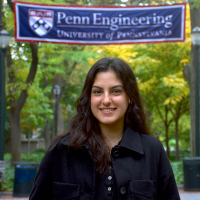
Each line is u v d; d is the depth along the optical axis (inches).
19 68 452.1
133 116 70.3
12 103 459.2
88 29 319.3
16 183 302.0
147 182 62.8
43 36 315.0
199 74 379.9
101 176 63.2
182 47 543.5
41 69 563.5
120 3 414.0
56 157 64.9
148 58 522.6
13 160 459.2
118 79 65.6
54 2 398.6
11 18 428.1
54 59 549.6
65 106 1023.6
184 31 317.1
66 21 317.4
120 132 68.9
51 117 716.0
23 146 1171.3
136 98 70.8
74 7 317.7
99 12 319.0
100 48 514.0
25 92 456.4
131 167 63.6
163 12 318.0
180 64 591.5
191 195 303.0
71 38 318.0
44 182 65.3
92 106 66.3
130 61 522.0
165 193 67.7
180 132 1121.4
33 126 725.3
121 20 320.2
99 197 62.1
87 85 68.0
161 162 67.3
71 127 68.7
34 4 312.7
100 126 68.5
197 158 328.5
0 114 319.6
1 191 322.3
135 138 66.9
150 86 587.8
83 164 63.5
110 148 66.5
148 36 319.9
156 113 948.6
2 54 319.0
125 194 61.5
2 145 315.9
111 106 64.9
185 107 798.5
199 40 340.8
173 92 554.3
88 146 63.5
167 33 318.0
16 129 461.1
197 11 372.2
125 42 320.5
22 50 452.1
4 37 315.9
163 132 1174.3
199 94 375.2
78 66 831.7
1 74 319.6
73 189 61.9
